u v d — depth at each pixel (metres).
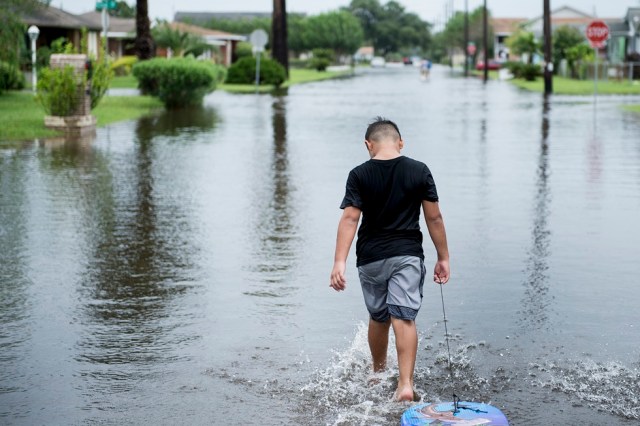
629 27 84.25
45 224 10.70
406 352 5.38
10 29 30.02
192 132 22.81
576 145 19.89
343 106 34.47
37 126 22.22
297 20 135.88
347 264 8.88
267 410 5.27
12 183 13.77
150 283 8.12
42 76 21.56
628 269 8.58
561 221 10.97
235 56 84.50
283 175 15.04
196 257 9.15
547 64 44.34
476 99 40.00
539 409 5.26
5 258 9.01
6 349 6.32
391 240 5.46
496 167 16.11
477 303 7.46
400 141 5.71
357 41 136.62
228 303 7.50
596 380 5.71
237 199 12.63
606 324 6.88
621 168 15.91
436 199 5.51
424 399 5.41
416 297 5.46
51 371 5.91
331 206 12.09
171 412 5.25
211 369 5.95
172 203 12.27
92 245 9.64
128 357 6.18
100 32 60.94
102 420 5.14
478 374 5.82
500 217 11.25
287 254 9.29
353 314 7.19
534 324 6.88
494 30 120.50
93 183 13.92
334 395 5.50
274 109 32.38
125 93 38.69
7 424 5.07
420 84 60.03
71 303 7.47
